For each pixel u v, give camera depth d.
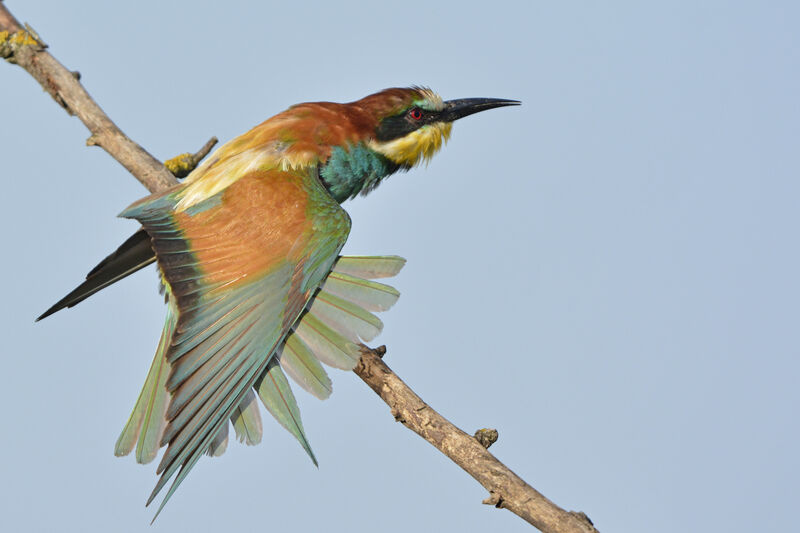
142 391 10.99
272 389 10.34
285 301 10.43
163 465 9.30
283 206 10.97
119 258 10.97
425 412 9.84
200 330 10.09
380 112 12.77
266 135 11.75
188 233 10.77
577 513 8.82
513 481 9.09
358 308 10.43
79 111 13.20
